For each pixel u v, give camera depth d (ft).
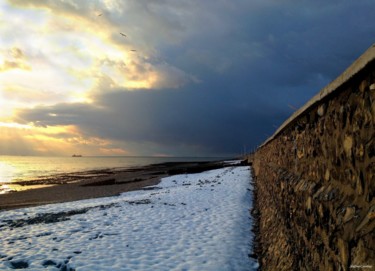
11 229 41.52
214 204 49.90
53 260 27.25
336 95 9.71
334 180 10.11
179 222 39.58
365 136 7.46
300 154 15.81
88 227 39.11
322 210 10.34
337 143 9.67
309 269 11.78
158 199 57.93
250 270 23.93
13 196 106.63
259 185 51.72
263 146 47.88
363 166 7.59
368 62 6.63
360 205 7.72
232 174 98.58
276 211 23.77
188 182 98.02
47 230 38.91
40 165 493.36
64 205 62.18
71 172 279.49
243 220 38.47
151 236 33.91
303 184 14.06
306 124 14.26
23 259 27.76
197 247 29.48
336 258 8.79
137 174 191.52
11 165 496.23
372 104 7.06
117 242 32.12
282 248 18.60
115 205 54.80
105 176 198.90
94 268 25.16
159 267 25.05
